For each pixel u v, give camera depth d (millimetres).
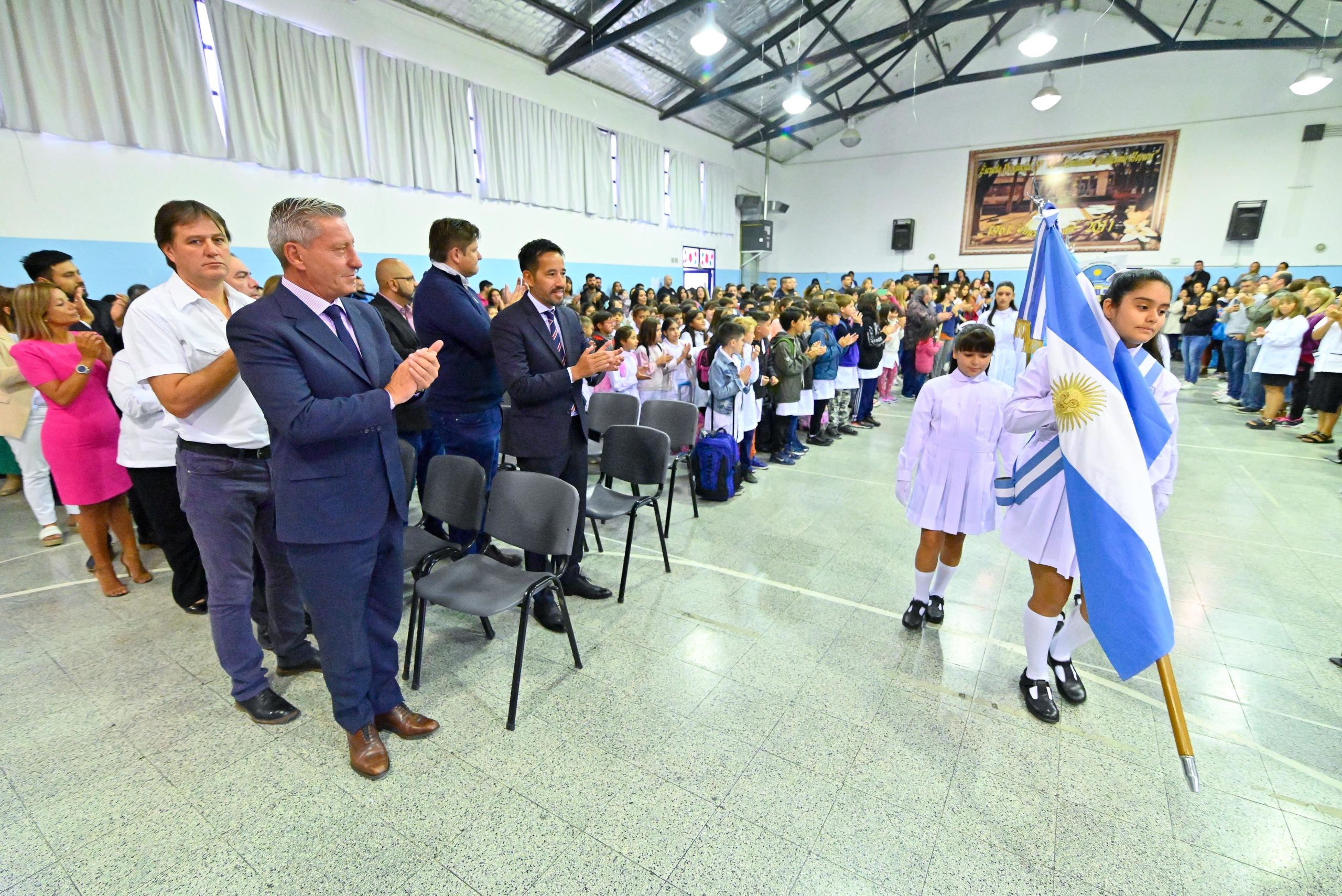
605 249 9500
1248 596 2559
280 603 1934
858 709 1873
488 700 1899
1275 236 9961
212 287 1644
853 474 4352
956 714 1852
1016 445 2059
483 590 1853
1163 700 1921
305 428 1256
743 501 3789
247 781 1575
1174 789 1565
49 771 1600
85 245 4391
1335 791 1561
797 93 8086
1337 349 4719
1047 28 7148
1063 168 11266
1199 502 3656
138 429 2102
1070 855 1374
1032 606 1829
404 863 1350
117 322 3717
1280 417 5934
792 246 14336
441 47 6613
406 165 6391
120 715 1819
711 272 12492
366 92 5988
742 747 1707
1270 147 9773
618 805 1507
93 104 4312
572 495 1883
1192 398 7023
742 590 2641
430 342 2381
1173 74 10195
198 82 4809
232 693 1861
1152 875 1325
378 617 1655
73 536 3211
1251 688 1972
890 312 6941
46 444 2324
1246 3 8164
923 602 2305
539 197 8031
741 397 3828
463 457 2172
